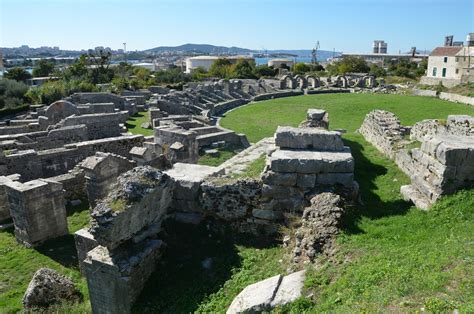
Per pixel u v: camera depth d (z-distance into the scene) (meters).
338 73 85.38
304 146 10.21
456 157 8.55
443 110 35.78
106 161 13.28
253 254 9.02
